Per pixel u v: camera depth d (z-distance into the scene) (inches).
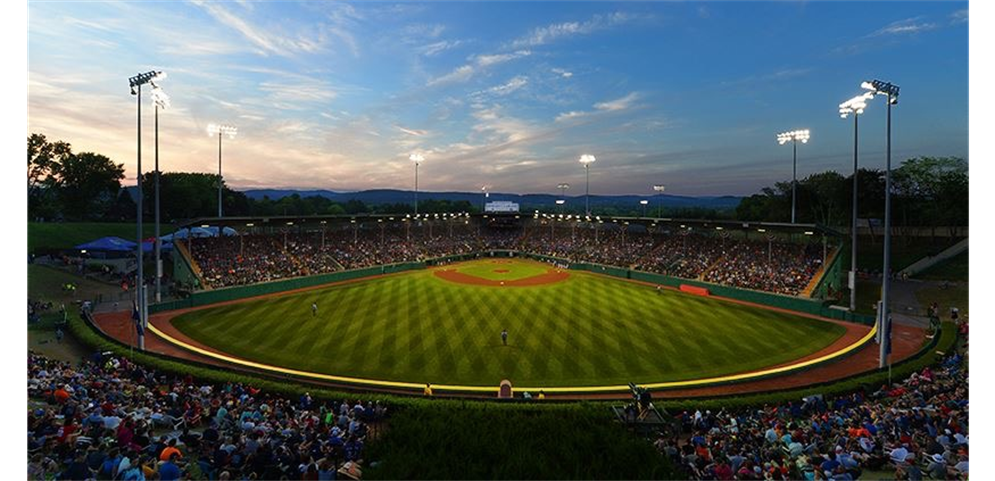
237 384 930.7
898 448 636.7
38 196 3339.1
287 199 5812.0
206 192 4114.2
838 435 724.7
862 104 1635.1
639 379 1176.8
